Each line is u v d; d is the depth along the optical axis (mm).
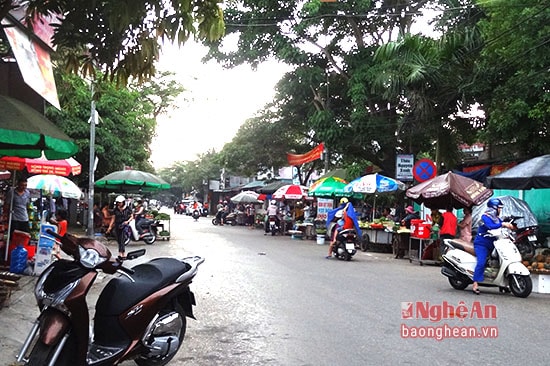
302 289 10117
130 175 21359
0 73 8430
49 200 18875
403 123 20109
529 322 7590
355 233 16203
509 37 14734
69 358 4582
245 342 6375
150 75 6062
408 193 15281
